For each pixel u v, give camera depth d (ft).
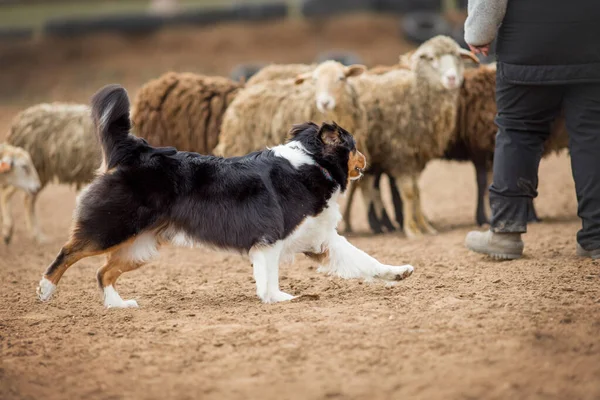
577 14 31.07
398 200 52.01
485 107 50.03
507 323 24.48
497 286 30.14
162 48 179.22
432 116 47.57
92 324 27.20
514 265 34.22
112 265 29.89
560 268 32.58
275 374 20.88
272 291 29.37
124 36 182.19
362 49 172.35
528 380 19.75
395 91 47.80
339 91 45.01
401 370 20.76
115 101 28.40
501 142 34.76
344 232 52.08
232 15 186.80
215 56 176.35
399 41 172.04
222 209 28.48
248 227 28.48
